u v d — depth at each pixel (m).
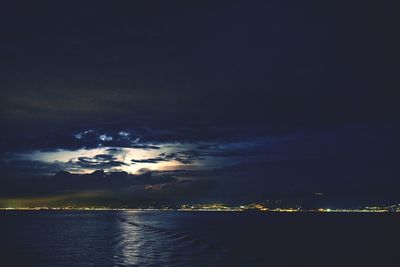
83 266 48.19
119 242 81.38
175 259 54.72
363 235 108.38
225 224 170.50
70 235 103.19
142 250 66.06
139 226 147.50
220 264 50.88
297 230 130.62
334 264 53.56
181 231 118.69
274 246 76.00
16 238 94.81
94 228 135.75
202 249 68.31
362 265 52.78
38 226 152.12
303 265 52.12
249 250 68.31
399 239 95.44
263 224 173.88
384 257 60.91
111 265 48.88
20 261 53.22
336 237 101.31
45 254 61.00
